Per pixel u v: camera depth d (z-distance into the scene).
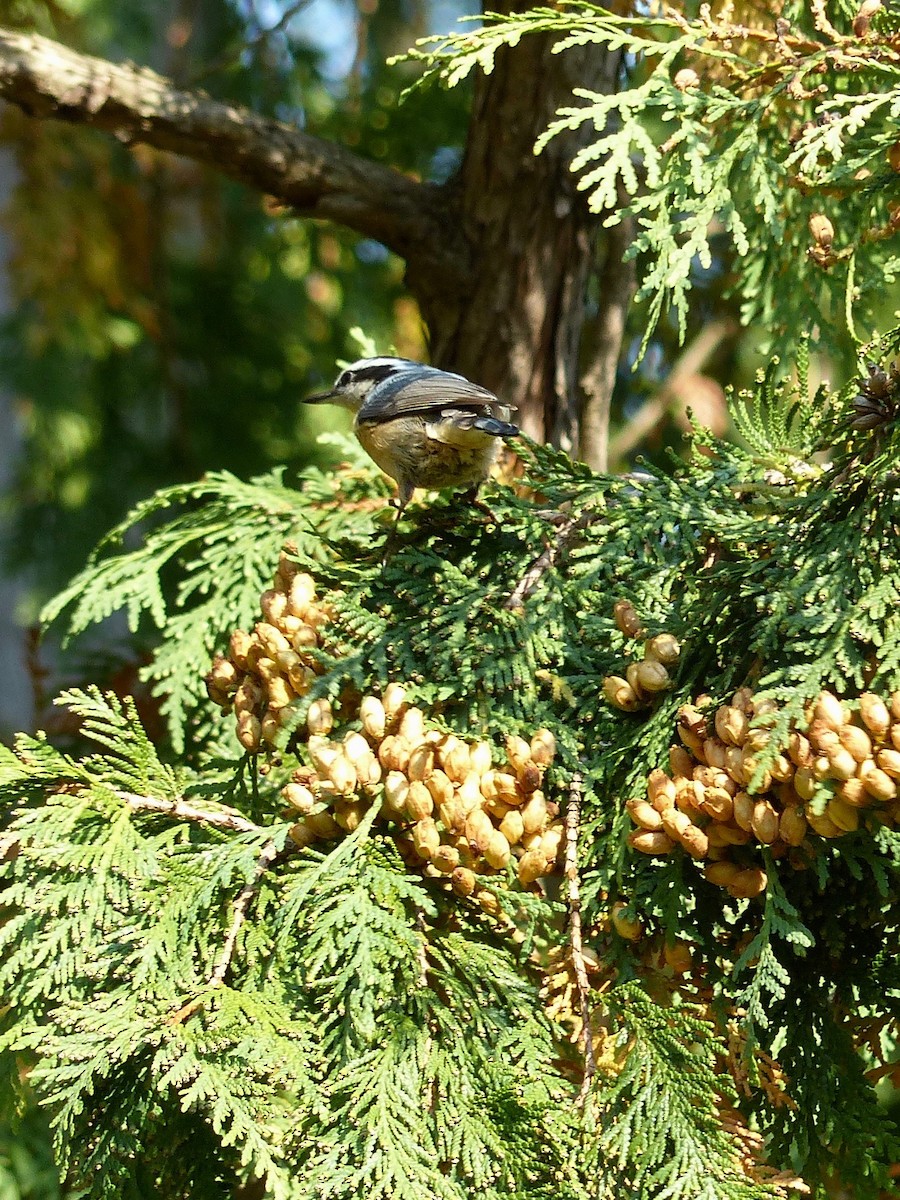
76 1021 1.12
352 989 1.13
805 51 1.22
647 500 1.23
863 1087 1.16
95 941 1.15
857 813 1.12
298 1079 1.11
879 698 1.12
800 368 1.26
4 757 1.17
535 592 1.23
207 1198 1.17
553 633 1.22
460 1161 1.12
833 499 1.19
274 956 1.14
